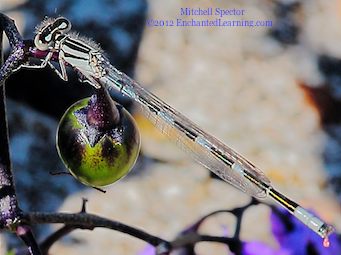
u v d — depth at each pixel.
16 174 0.38
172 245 0.36
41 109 0.38
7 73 0.34
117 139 0.34
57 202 0.38
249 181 0.34
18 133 0.38
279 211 0.38
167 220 0.38
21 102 0.38
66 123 0.34
